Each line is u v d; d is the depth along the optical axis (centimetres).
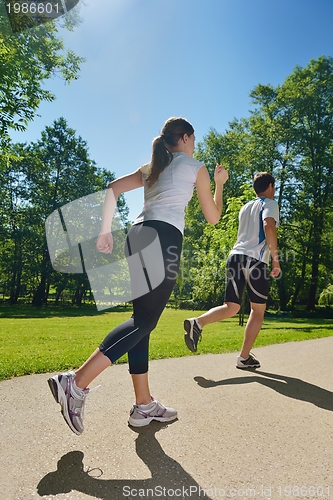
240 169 2417
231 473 136
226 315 308
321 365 322
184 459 146
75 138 3103
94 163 3162
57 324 1149
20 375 274
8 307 2752
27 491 122
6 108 833
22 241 3020
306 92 2256
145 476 133
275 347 429
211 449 155
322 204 2322
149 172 190
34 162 2917
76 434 158
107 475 133
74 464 140
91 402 212
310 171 2303
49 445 155
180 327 1043
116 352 161
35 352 415
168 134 200
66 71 959
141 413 180
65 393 153
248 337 304
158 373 282
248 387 247
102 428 175
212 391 236
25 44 788
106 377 267
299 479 133
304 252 2388
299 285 2572
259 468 140
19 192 2955
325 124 2267
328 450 156
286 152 2320
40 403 207
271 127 2305
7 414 189
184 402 215
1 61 764
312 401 220
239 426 180
